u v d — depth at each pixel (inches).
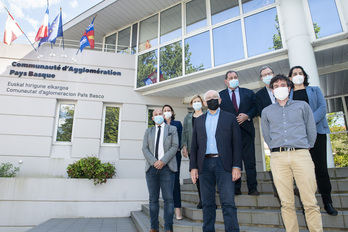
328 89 330.6
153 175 133.3
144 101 338.0
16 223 233.3
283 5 237.9
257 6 258.8
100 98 323.3
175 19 331.9
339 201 119.9
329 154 192.5
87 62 331.3
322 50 223.8
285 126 96.3
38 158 286.7
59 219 233.3
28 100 302.2
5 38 303.3
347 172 146.3
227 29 271.1
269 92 137.1
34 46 327.3
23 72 308.5
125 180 261.4
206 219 101.7
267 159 348.5
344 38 213.5
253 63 253.4
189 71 288.0
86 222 218.8
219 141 105.2
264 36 245.4
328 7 219.9
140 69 338.6
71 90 316.8
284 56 236.7
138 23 378.0
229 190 98.1
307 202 87.3
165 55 318.3
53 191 245.3
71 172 258.8
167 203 128.3
